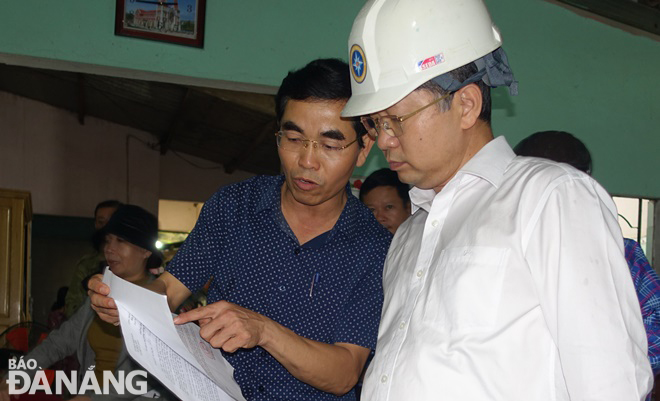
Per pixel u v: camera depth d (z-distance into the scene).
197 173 9.87
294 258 1.46
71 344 1.93
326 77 1.34
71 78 7.34
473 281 1.09
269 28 3.77
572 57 4.29
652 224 4.49
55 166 8.98
